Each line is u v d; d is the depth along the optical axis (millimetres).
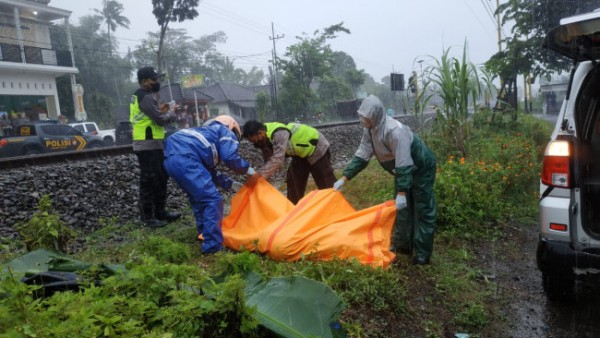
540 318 3508
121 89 48531
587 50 3527
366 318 3182
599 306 3664
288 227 3951
